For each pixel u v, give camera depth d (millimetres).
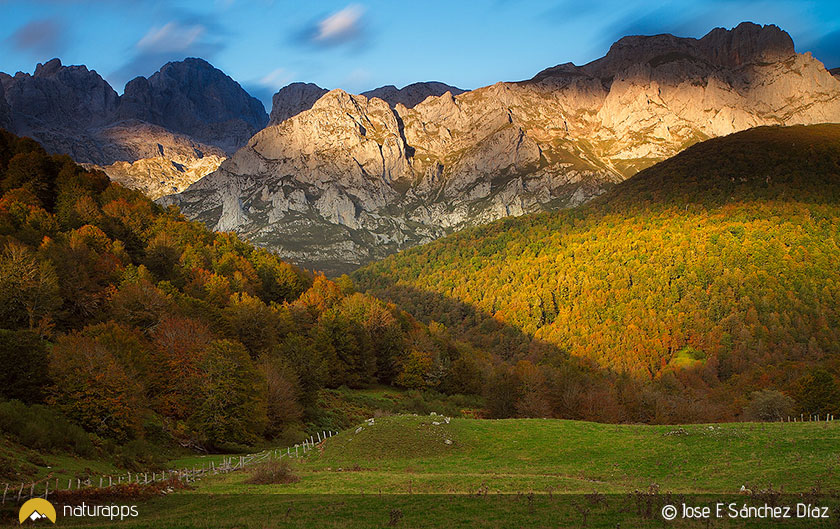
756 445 43438
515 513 31203
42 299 76500
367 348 122312
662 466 42562
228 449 67875
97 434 53406
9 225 104375
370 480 43781
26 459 40469
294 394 81625
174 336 77062
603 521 28625
